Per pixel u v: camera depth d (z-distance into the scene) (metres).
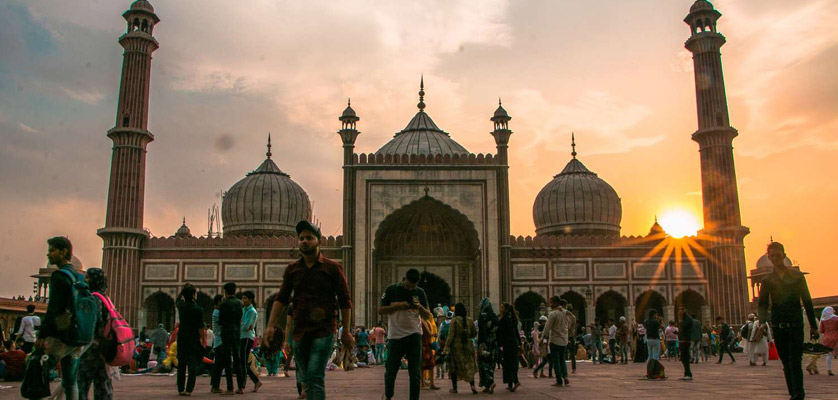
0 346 9.35
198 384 8.30
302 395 6.31
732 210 22.08
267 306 21.83
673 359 15.52
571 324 10.42
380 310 5.38
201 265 22.03
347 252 21.45
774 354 14.72
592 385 7.80
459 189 22.09
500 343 7.33
